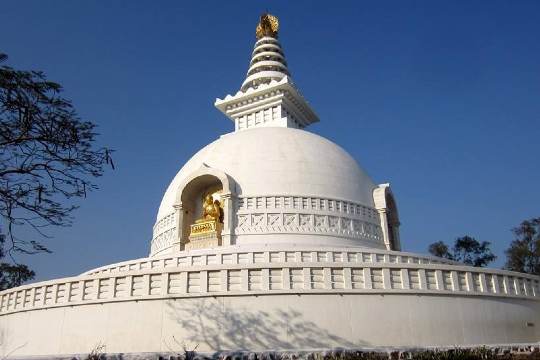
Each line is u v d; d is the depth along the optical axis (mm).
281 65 67062
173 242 42219
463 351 19297
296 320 25797
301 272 27094
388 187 48406
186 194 43188
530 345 22344
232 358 18078
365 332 25953
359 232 42688
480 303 29047
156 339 26391
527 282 32344
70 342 28453
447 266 28922
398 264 27953
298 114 62375
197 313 26391
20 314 32500
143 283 27875
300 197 41312
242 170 42375
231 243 39125
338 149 48688
